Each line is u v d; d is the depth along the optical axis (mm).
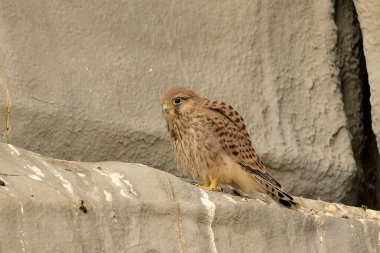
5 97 12055
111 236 9250
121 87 12875
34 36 12633
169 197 9883
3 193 8805
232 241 9953
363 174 14281
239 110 13383
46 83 12406
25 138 12125
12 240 8641
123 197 9594
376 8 13250
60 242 8906
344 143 13773
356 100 14453
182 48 13422
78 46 12867
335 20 14328
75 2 13039
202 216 9867
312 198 13555
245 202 10336
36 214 8859
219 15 13641
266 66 13688
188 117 11438
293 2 13961
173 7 13492
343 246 10695
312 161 13430
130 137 12703
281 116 13555
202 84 13336
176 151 11734
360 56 14492
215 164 11383
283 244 10281
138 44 13195
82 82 12664
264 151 13219
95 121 12516
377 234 11039
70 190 9375
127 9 13250
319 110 13789
